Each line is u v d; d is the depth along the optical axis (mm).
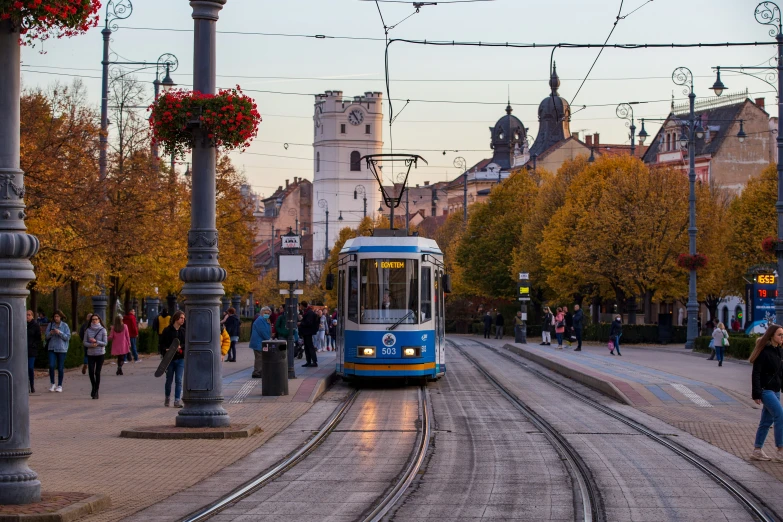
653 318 92312
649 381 29625
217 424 19547
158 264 46938
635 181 66125
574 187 72625
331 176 194625
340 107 194125
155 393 27828
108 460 16172
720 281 67688
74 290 44281
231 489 13742
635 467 15727
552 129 138250
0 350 11812
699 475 14992
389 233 31922
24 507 11633
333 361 41938
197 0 19219
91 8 11844
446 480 14547
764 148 96500
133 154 43906
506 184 87250
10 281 11836
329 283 31031
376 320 29750
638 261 64500
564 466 15836
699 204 65312
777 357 16516
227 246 56500
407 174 38531
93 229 33938
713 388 28078
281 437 19203
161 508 12414
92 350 26047
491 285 85562
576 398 27719
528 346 56531
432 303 30547
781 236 37438
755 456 16516
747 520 11898
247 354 50500
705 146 96875
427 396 28062
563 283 71188
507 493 13508
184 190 50500
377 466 15844
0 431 11820
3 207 11852
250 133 19266
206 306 19656
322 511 12305
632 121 46219
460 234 101688
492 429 20625
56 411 23219
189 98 18906
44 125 34031
